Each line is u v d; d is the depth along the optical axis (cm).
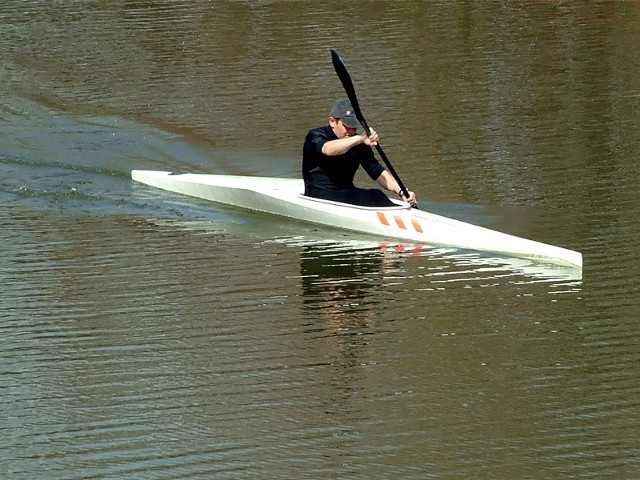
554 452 2345
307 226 3869
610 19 6994
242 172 4466
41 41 6788
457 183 4197
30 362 2839
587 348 2831
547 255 3412
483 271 3378
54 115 5259
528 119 5028
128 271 3453
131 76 5966
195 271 3441
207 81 5838
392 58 6200
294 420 2511
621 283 3228
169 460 2352
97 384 2714
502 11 7338
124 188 4312
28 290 3306
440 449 2369
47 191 4247
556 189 4088
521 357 2797
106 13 7550
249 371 2767
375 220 3738
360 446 2389
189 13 7500
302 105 5366
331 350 2869
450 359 2800
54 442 2441
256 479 2270
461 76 5816
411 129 4934
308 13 7412
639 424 2445
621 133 4766
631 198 3944
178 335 2981
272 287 3303
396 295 3225
